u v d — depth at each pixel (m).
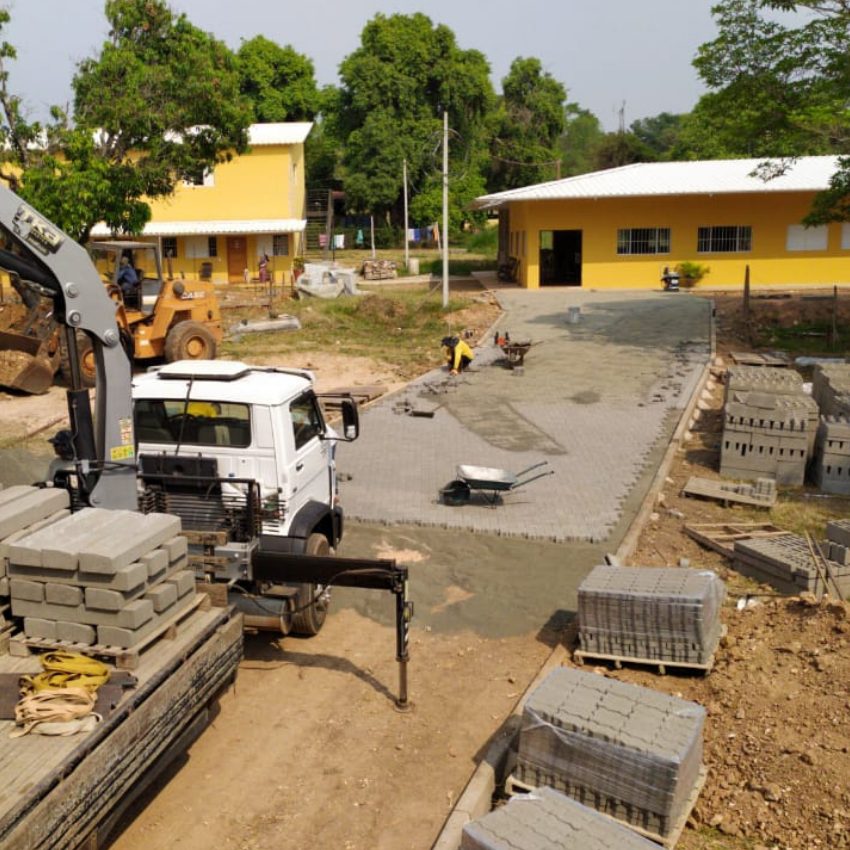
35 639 6.14
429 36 58.41
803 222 24.73
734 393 14.36
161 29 24.83
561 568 10.79
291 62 63.81
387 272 44.28
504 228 44.72
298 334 27.28
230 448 8.64
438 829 6.42
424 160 58.25
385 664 8.72
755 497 12.95
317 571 7.87
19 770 4.88
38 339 20.34
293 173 44.19
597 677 7.16
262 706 7.98
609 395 19.36
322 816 6.57
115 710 5.43
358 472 14.41
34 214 7.30
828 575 9.60
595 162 70.81
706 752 7.07
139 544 6.18
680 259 36.09
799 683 7.47
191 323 21.81
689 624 8.13
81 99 24.19
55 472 7.82
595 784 6.38
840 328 26.25
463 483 12.74
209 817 6.55
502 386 20.42
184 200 41.34
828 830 6.05
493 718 7.79
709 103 24.19
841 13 22.27
